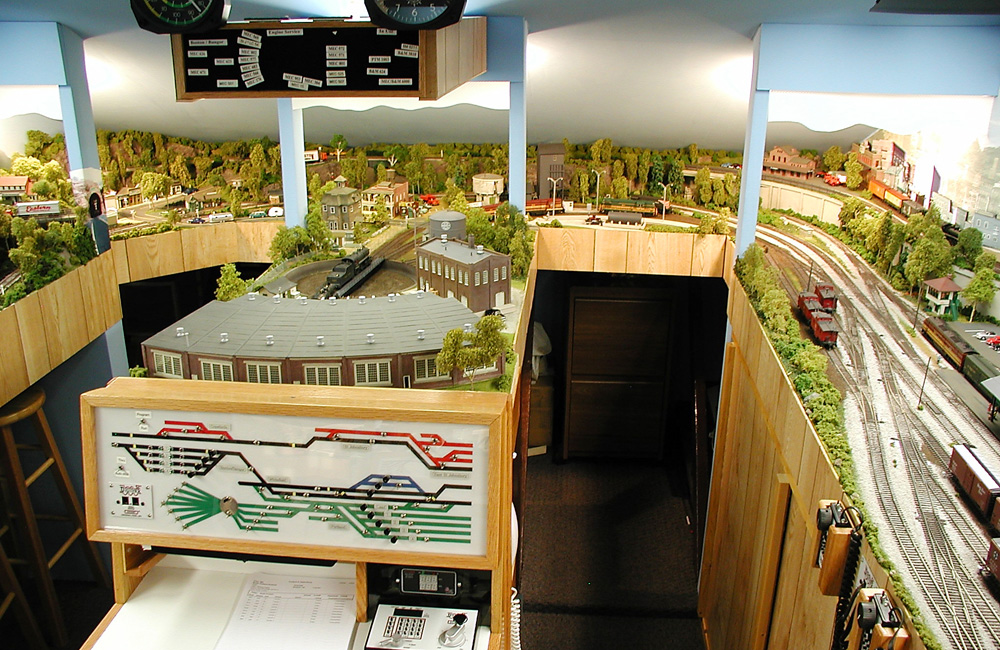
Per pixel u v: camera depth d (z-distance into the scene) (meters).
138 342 10.81
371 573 4.09
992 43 6.35
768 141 7.38
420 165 9.22
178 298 10.89
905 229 6.36
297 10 6.49
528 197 9.50
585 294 10.29
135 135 9.12
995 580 3.29
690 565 8.98
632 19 6.56
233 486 3.87
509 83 7.17
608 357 10.56
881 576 3.37
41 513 8.02
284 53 4.66
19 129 7.02
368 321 5.04
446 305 5.36
